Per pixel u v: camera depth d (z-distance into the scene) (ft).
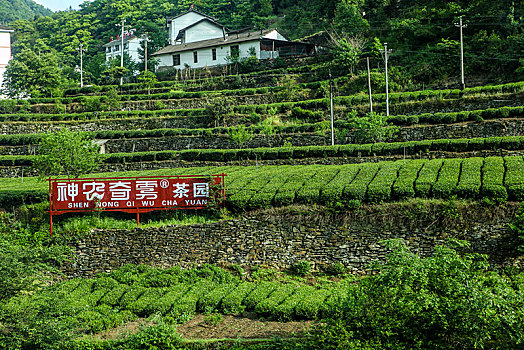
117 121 182.91
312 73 205.77
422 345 57.00
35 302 75.36
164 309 78.89
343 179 96.78
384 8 246.47
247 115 171.32
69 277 96.84
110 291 86.28
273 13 337.93
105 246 97.55
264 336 69.62
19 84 236.22
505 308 53.78
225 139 152.46
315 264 87.86
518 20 184.96
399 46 206.18
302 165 120.98
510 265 77.10
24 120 193.88
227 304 78.79
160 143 158.51
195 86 219.20
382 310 59.72
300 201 92.79
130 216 102.94
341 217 88.07
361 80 185.37
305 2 321.93
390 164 103.65
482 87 151.33
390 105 156.25
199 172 121.80
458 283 55.67
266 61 224.74
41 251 94.48
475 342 53.98
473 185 83.71
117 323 76.54
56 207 102.83
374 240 85.61
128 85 233.35
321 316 73.20
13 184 131.95
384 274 58.70
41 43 345.51
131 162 144.05
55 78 244.63
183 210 100.58
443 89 170.09
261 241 91.66
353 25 228.84
